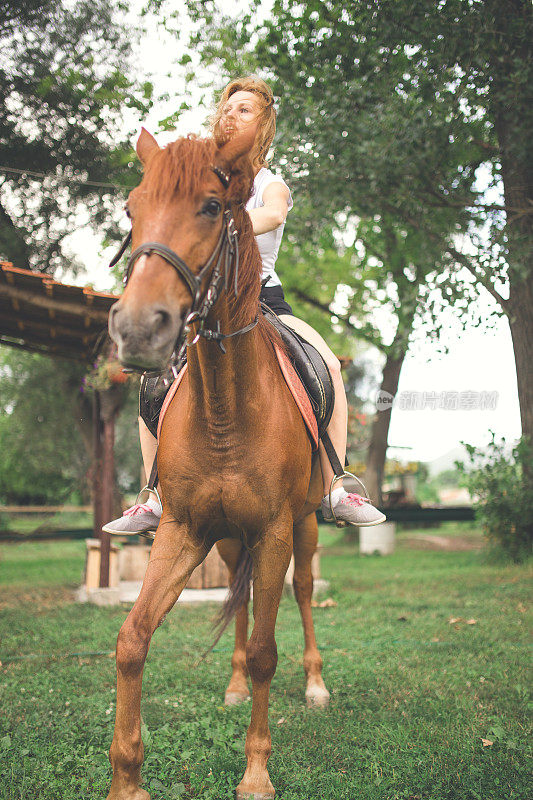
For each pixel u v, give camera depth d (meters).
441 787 2.51
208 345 2.15
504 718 3.23
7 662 4.53
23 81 10.88
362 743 2.97
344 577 8.96
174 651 4.80
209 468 2.32
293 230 10.98
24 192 11.66
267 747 2.48
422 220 10.42
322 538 17.39
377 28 8.76
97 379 6.73
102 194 11.65
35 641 5.17
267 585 2.40
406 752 2.81
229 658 4.61
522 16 8.58
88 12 10.66
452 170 9.90
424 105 8.75
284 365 2.73
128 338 1.58
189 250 1.77
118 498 15.02
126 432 19.11
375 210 10.56
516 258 8.84
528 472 9.69
